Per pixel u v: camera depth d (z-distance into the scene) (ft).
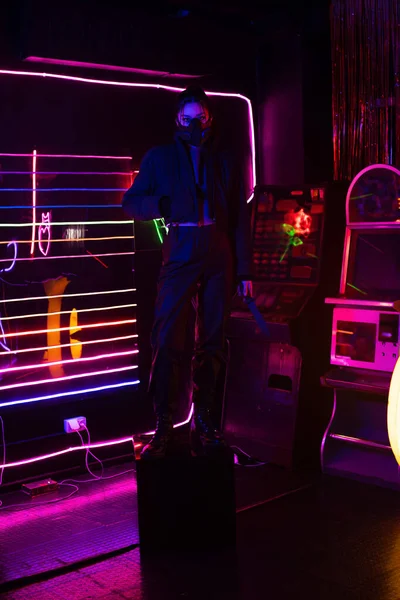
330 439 15.11
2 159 14.20
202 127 11.28
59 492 14.40
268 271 16.17
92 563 11.30
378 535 11.98
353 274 14.88
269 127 17.51
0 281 14.37
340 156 16.98
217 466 11.57
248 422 16.10
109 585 10.55
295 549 11.51
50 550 11.78
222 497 11.62
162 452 11.51
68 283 15.21
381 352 13.96
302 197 15.92
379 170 14.21
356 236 14.88
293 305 15.42
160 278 11.71
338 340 14.57
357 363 14.32
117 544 11.93
